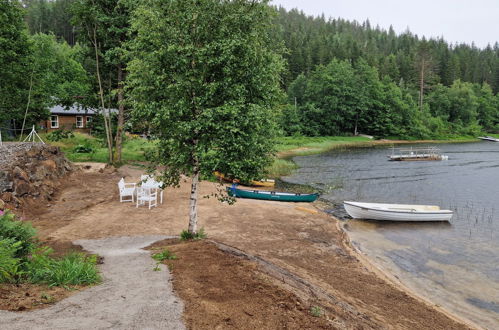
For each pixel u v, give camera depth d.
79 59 28.12
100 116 29.42
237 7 9.93
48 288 5.98
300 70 95.44
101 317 4.95
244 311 5.57
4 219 7.05
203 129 9.56
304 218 16.91
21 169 16.16
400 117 79.00
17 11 25.55
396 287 10.13
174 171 11.04
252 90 9.98
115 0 24.58
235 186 21.05
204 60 9.45
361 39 160.75
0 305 4.91
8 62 25.36
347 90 74.94
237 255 8.88
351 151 54.88
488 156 48.94
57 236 11.66
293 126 72.75
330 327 5.63
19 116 28.61
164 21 9.68
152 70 9.48
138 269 7.52
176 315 5.18
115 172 23.92
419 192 25.25
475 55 141.88
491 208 20.83
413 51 116.38
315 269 10.62
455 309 9.24
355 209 17.75
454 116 95.56
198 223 14.62
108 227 13.15
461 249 13.78
